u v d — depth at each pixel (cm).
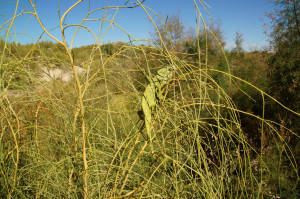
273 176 185
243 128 268
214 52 463
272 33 352
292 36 325
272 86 299
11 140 123
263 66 370
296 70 282
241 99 295
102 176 118
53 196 118
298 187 177
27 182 124
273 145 228
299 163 195
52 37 84
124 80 109
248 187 177
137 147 149
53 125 139
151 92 83
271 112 278
